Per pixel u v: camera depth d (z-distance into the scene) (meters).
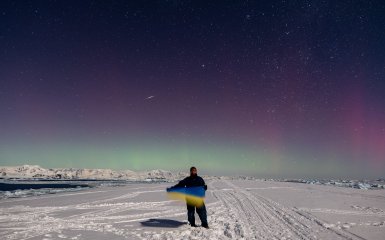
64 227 8.96
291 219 10.84
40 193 24.11
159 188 29.56
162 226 9.13
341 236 7.94
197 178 9.20
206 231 8.45
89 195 20.47
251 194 22.33
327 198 19.31
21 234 7.95
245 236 7.92
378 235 8.08
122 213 11.87
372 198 20.09
